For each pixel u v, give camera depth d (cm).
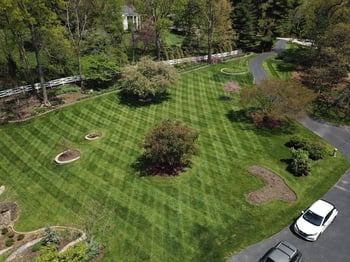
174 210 1897
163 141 2102
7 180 2253
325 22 4381
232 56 5294
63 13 4372
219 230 1742
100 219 1805
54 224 1828
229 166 2348
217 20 4981
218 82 4094
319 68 3747
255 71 4509
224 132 2869
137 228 1761
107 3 4628
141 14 4872
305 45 5847
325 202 1842
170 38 6147
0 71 3612
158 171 2272
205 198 1998
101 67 3634
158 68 3375
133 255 1585
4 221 1864
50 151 2566
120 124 2969
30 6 2861
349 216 1864
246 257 1566
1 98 3281
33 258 1541
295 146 2612
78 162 2409
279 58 5106
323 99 3538
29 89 3450
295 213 1875
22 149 2598
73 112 3144
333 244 1656
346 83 3862
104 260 1556
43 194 2094
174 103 3453
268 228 1759
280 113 2784
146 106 3350
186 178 2198
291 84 2956
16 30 2992
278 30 5888
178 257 1570
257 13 5838
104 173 2270
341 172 2303
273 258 1448
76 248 1397
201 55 5225
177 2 4594
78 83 3744
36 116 3028
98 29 4897
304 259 1555
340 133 2919
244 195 2028
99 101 3366
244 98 2967
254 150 2578
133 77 3272
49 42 3447
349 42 3578
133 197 2014
